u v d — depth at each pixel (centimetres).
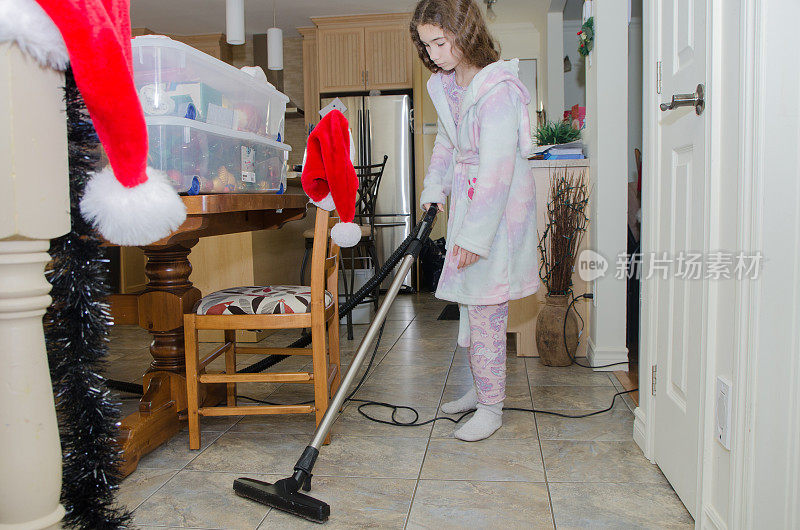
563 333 275
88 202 86
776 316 102
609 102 262
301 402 227
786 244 101
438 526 134
